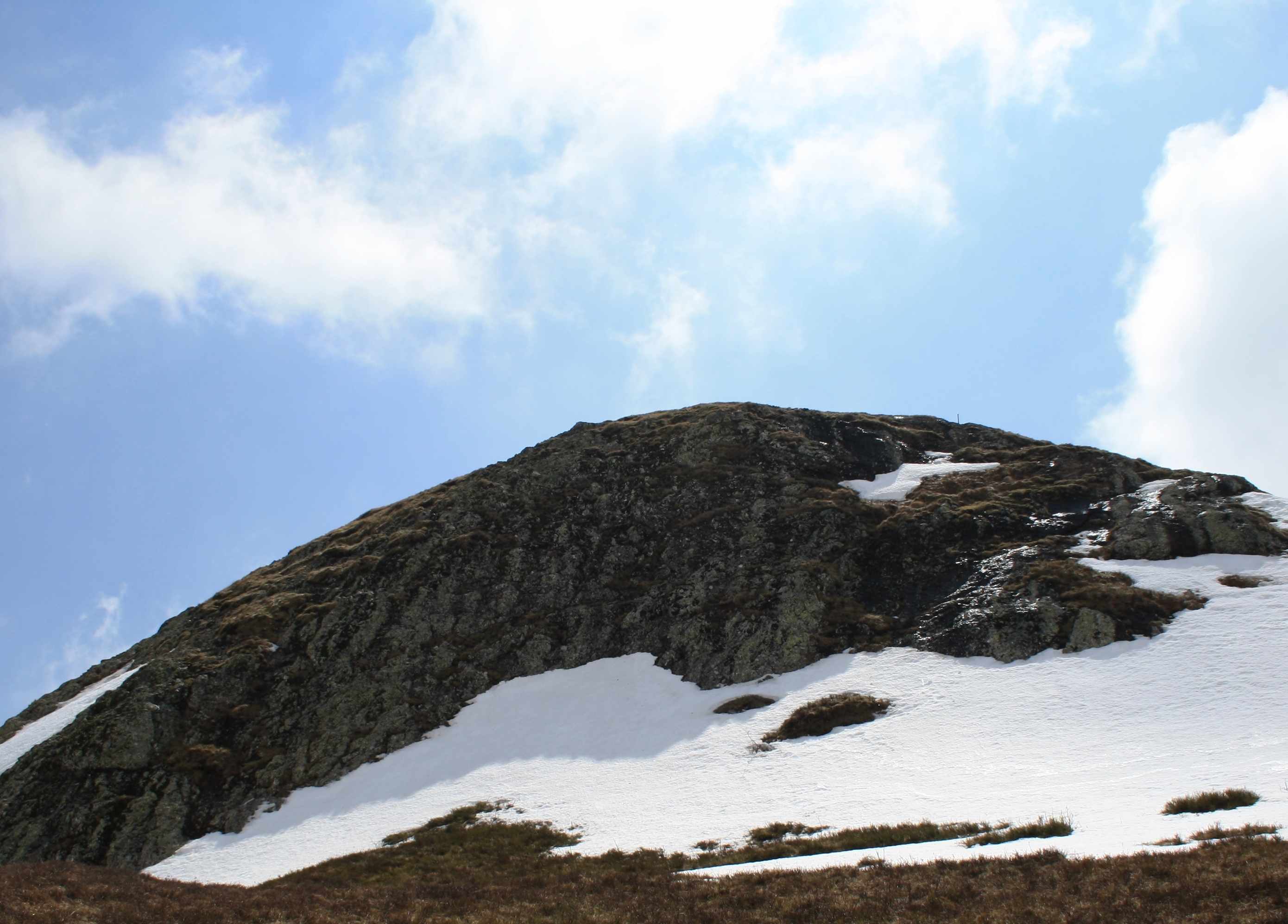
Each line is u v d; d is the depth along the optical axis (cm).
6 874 2994
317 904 2872
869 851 3061
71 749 5691
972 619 5644
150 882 3319
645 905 2677
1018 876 2333
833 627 6003
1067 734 4206
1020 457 8075
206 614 7500
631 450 8706
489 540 7475
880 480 7956
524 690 6131
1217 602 5241
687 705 5606
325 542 8525
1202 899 1930
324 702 6028
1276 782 2942
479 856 4153
